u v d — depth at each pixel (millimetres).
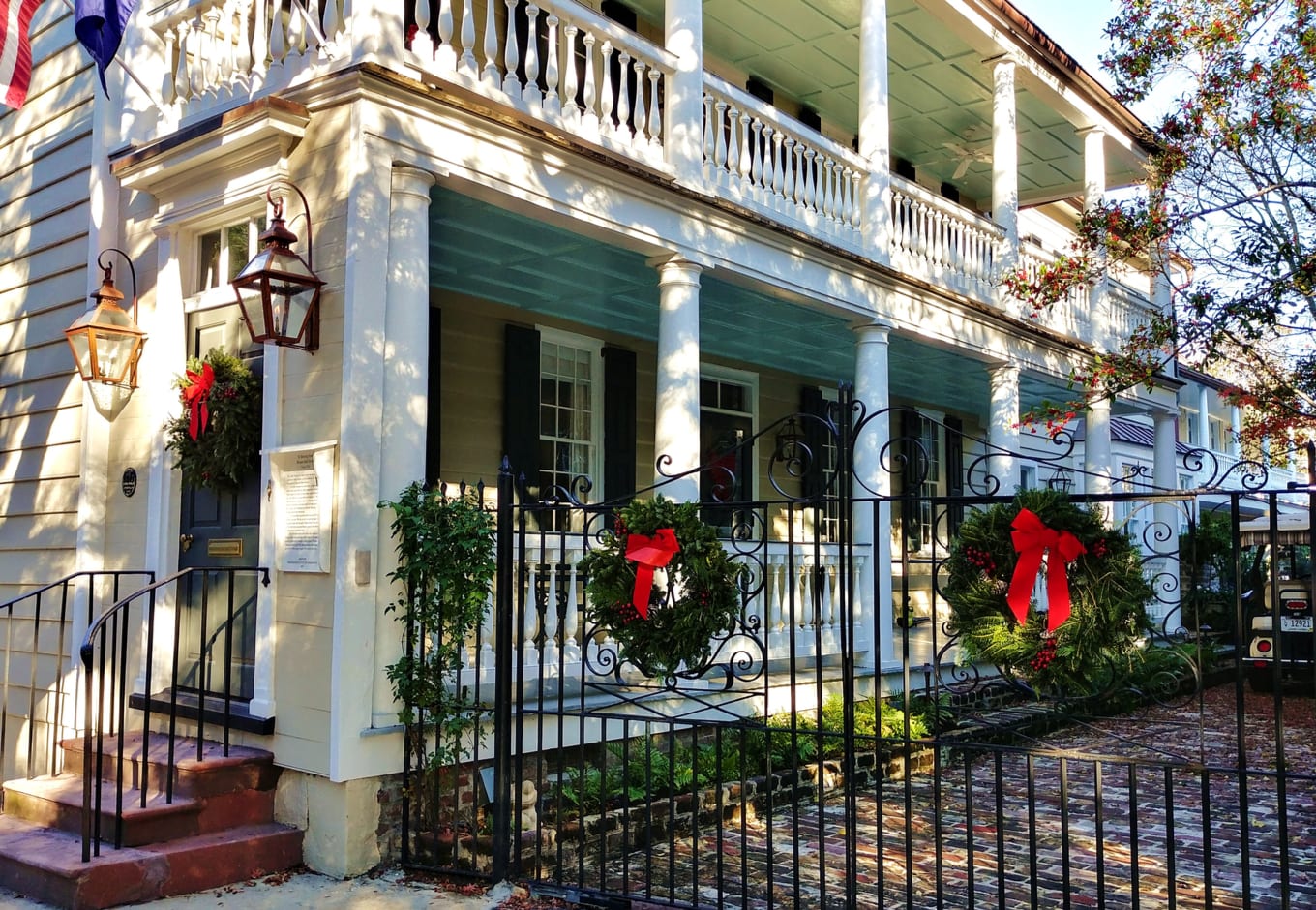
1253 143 7965
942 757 7480
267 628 5223
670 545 4520
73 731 6359
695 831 4277
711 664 4719
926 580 13648
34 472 7035
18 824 5270
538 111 5988
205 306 5953
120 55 6582
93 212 6559
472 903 4469
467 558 4895
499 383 8656
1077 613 3668
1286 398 8688
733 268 7285
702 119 7137
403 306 5203
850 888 3947
